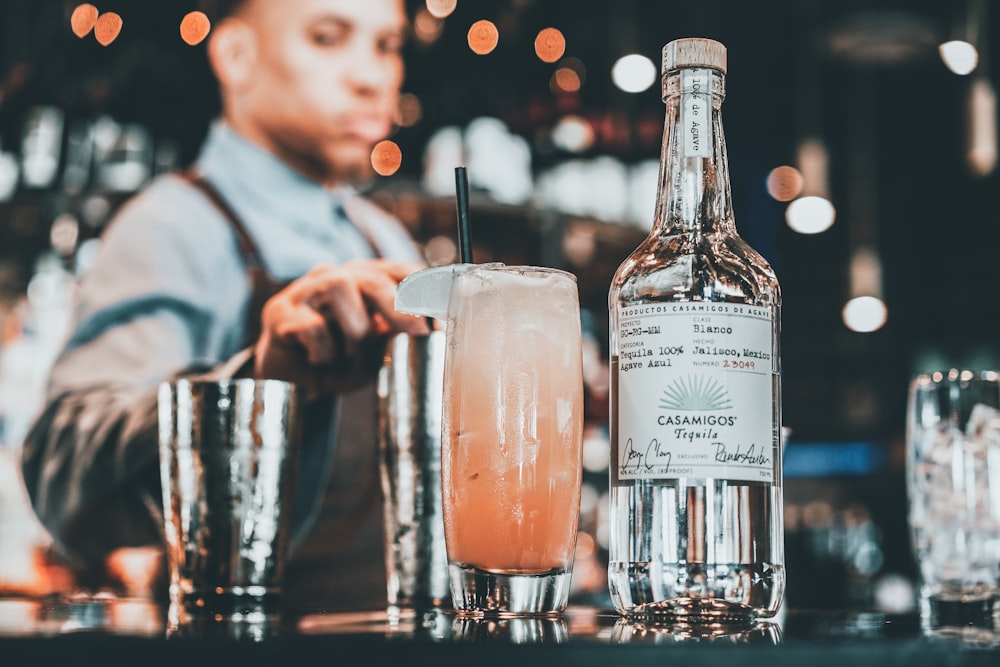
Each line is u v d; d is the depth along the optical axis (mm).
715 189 859
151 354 2213
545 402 796
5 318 2717
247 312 2391
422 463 1019
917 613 996
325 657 587
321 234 2535
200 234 2357
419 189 2602
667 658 585
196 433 912
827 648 601
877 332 4711
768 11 4348
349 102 2609
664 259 843
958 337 4691
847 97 4699
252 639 589
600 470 2859
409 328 1151
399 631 668
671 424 799
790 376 4730
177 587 924
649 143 3113
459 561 804
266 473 922
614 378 847
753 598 816
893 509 4613
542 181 2896
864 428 4656
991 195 4605
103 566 1869
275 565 932
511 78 2859
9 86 2771
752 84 4605
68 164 2730
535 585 798
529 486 789
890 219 4781
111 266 2275
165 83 2705
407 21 2717
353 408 2170
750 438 801
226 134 2516
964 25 3686
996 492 1066
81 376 2070
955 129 4711
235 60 2598
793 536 4387
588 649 583
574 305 833
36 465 1899
